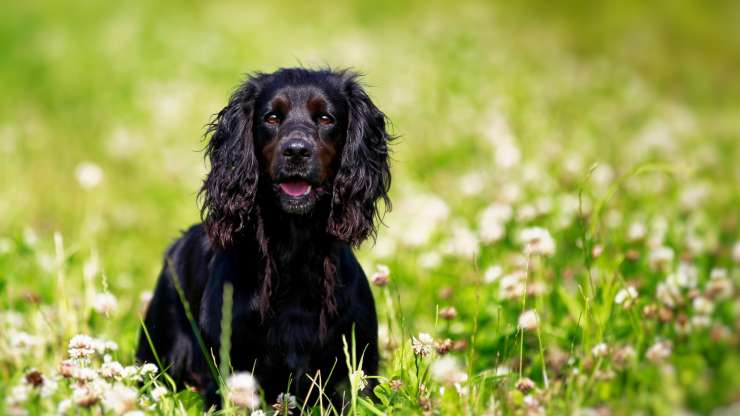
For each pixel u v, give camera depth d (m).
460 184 8.55
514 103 12.60
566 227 6.41
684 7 22.16
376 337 4.45
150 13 19.69
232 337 4.23
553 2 22.56
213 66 15.16
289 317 4.28
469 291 5.58
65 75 15.27
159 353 4.87
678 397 3.61
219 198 4.52
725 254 6.23
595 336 4.40
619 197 7.65
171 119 12.22
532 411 3.64
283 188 4.29
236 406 3.75
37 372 3.62
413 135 10.88
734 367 3.99
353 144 4.59
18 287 5.98
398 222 7.50
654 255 5.44
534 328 4.32
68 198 9.20
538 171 8.14
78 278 6.25
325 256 4.34
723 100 16.92
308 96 4.46
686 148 11.04
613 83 15.56
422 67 14.56
